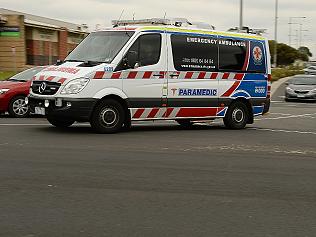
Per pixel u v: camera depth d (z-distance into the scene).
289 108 22.97
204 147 9.66
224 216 5.28
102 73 10.84
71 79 10.61
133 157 8.33
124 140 10.22
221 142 10.46
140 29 11.45
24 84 14.95
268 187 6.57
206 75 12.46
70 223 4.95
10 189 6.14
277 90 37.56
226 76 12.88
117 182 6.61
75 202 5.66
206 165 7.87
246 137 11.49
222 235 4.70
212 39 12.60
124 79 11.13
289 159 8.64
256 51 13.55
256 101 13.61
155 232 4.74
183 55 12.04
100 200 5.77
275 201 5.90
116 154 8.55
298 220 5.20
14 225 4.88
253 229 4.88
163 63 11.70
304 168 7.87
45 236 4.59
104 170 7.28
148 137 10.85
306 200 5.97
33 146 9.10
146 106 11.51
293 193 6.29
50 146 9.16
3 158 7.95
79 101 10.58
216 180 6.87
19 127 11.96
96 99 10.77
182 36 12.05
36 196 5.87
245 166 7.89
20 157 8.05
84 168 7.38
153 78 11.55
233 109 13.21
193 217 5.22
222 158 8.52
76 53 11.71
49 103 10.76
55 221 5.01
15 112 14.80
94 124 10.95
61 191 6.11
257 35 13.69
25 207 5.44
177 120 12.76
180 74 11.98
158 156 8.49
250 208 5.59
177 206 5.60
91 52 11.52
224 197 6.02
